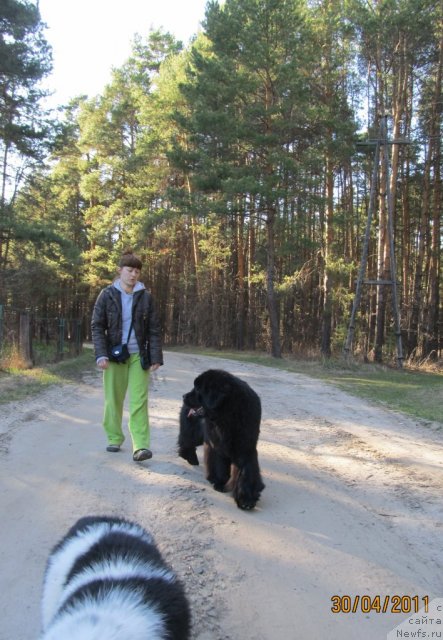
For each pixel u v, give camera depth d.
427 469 6.15
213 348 35.69
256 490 4.69
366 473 5.96
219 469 5.12
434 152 25.70
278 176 23.02
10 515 4.40
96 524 2.56
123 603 1.79
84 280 40.16
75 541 2.41
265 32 23.09
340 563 3.77
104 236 39.47
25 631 2.90
